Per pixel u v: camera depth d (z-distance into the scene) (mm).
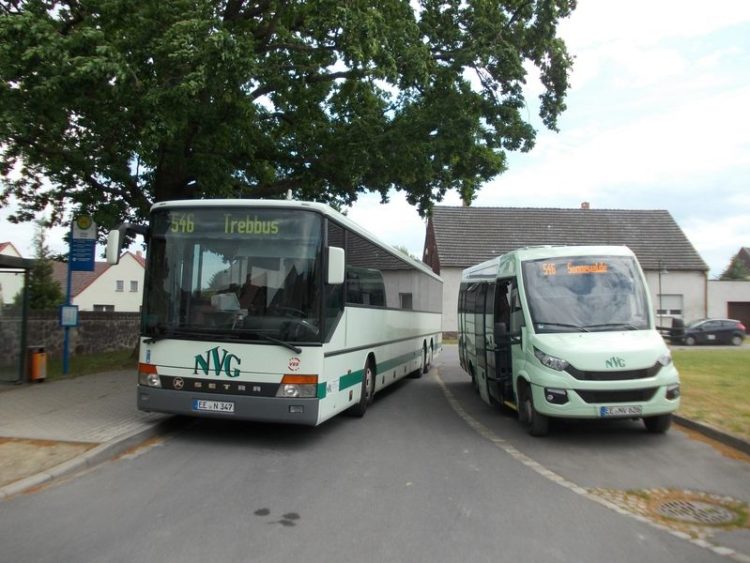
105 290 65938
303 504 5703
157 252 8422
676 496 6137
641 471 7113
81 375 13672
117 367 15414
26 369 12328
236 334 8000
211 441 8344
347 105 17516
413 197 18641
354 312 9906
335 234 8859
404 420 10539
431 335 20344
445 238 43469
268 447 8117
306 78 15469
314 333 7992
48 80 10094
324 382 8156
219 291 8195
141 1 11406
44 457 6832
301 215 8289
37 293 31938
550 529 5129
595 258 9789
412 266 16328
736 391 12648
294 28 15219
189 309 8203
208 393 8008
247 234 8281
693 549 4727
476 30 15516
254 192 17797
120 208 15594
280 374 7898
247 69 11258
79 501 5648
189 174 15031
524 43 16031
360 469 7070
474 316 13625
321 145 17297
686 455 7918
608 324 9078
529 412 9234
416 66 13305
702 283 42188
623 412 8320
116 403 10172
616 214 46281
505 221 45281
